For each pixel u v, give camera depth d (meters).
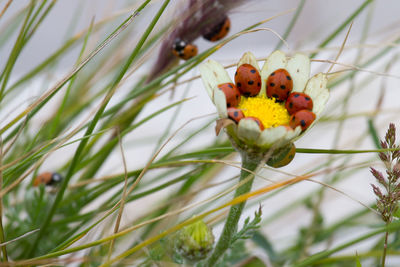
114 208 0.34
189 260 0.33
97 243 0.33
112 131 0.39
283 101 0.33
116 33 0.34
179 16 0.37
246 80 0.32
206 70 0.33
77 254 0.36
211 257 0.33
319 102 0.32
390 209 0.32
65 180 0.34
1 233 0.34
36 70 0.39
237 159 0.40
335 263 0.38
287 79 0.32
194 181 0.39
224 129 0.32
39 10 0.36
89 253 0.36
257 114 0.32
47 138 0.38
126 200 0.36
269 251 0.38
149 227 0.38
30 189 0.38
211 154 0.38
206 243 0.33
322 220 0.40
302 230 0.40
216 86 0.32
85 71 0.41
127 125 0.39
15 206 0.38
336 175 0.41
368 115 0.41
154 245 0.36
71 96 0.41
